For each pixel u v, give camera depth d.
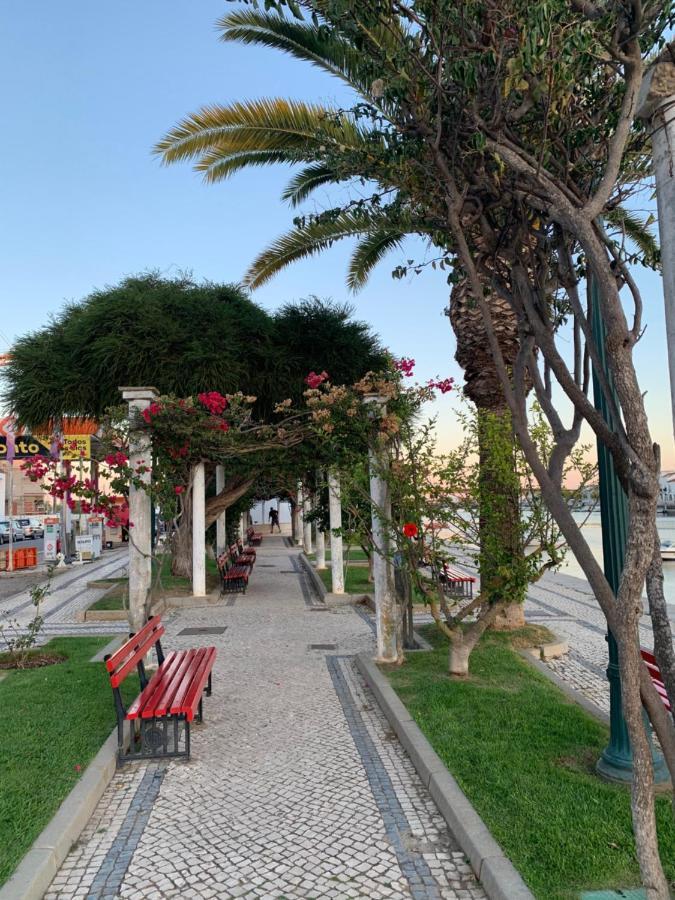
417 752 4.68
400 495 6.84
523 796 3.90
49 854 3.30
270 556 26.11
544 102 2.89
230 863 3.43
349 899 3.10
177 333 13.42
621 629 2.33
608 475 4.34
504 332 8.84
